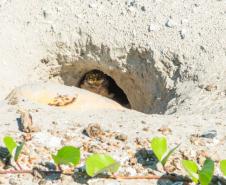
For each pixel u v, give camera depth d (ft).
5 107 15.88
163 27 20.62
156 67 20.11
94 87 22.72
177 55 19.85
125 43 20.81
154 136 14.07
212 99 17.44
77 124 14.75
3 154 13.32
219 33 20.06
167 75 19.86
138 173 12.76
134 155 13.34
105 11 21.72
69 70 22.40
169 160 13.17
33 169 12.75
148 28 20.74
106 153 13.38
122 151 13.48
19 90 17.37
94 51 21.43
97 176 12.56
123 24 21.16
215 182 12.57
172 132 14.30
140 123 14.83
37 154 13.35
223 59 19.20
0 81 20.13
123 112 15.85
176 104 18.01
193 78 18.98
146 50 20.38
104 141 13.89
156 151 12.67
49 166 12.92
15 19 22.18
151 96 20.35
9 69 20.76
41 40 21.71
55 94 17.11
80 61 21.93
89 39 21.38
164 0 21.58
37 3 22.58
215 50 19.53
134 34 20.80
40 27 21.89
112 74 21.65
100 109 16.37
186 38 20.11
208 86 18.20
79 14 21.85
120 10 21.61
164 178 12.58
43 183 12.36
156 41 20.36
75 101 17.02
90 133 14.11
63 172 12.67
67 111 15.72
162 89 19.86
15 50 21.38
